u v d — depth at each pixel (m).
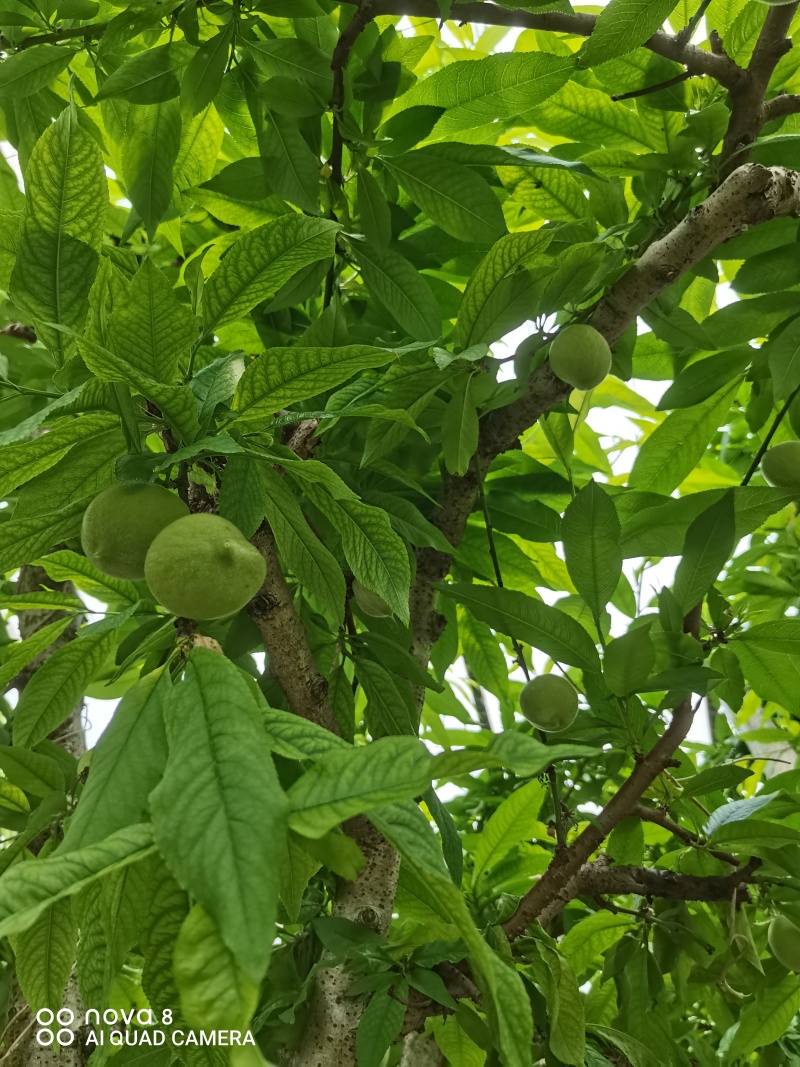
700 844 1.64
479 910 1.89
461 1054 1.51
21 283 1.02
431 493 1.83
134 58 1.60
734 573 2.35
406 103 1.77
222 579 0.86
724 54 1.74
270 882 0.64
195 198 1.90
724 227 1.59
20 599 1.32
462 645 2.14
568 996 1.40
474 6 1.58
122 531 0.91
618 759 1.72
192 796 0.69
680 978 1.69
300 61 1.62
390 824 0.76
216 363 1.07
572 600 2.09
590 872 1.67
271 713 0.83
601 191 1.74
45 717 1.33
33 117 1.80
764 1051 1.89
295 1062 1.39
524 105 1.72
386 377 1.43
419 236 1.88
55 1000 0.98
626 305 1.63
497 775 2.48
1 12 1.63
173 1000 0.76
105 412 0.96
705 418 1.92
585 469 2.32
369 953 1.30
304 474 1.00
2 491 0.98
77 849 0.73
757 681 1.83
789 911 1.60
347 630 1.58
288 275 1.02
